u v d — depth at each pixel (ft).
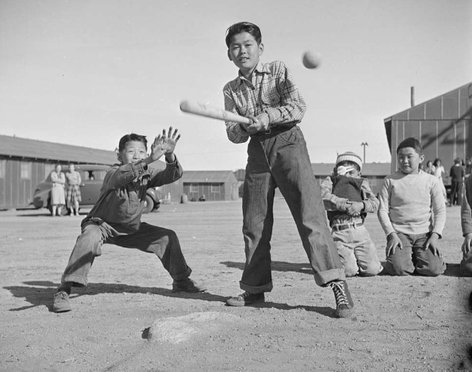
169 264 12.93
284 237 26.94
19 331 9.66
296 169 10.84
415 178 15.90
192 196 191.01
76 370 7.68
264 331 9.26
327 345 8.46
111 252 21.48
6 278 15.57
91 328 9.81
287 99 11.05
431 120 77.00
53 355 8.36
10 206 88.63
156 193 53.57
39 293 13.30
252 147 11.37
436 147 76.69
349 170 16.16
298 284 13.91
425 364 7.55
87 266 11.68
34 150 96.99
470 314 10.28
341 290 10.41
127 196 12.16
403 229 15.78
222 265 17.51
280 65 11.18
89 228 12.03
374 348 8.28
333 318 10.18
